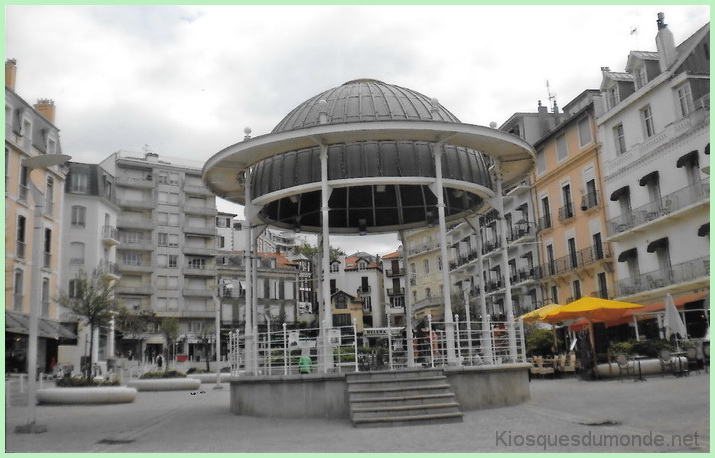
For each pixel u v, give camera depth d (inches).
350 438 419.2
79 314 1013.2
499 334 948.0
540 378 1114.1
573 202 1838.1
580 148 1801.2
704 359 981.2
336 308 3034.0
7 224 1537.9
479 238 762.8
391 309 3422.7
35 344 542.3
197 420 578.2
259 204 675.4
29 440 465.4
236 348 648.4
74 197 2182.6
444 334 705.6
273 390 567.8
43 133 1764.3
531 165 727.1
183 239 3213.6
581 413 518.3
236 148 633.0
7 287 1529.3
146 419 608.7
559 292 1923.0
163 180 3216.0
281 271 3464.6
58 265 1836.9
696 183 1359.5
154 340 2942.9
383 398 503.2
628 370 906.1
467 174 656.4
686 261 1395.2
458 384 555.8
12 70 1627.7
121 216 3083.2
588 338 1022.4
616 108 1625.2
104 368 1936.5
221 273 3255.4
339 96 683.4
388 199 799.1
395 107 660.7
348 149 631.2
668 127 1448.1
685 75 1392.7
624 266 1617.9
